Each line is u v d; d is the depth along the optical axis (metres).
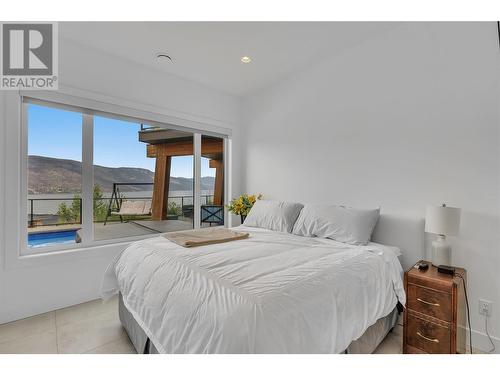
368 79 2.54
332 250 1.90
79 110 2.60
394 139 2.36
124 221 3.04
